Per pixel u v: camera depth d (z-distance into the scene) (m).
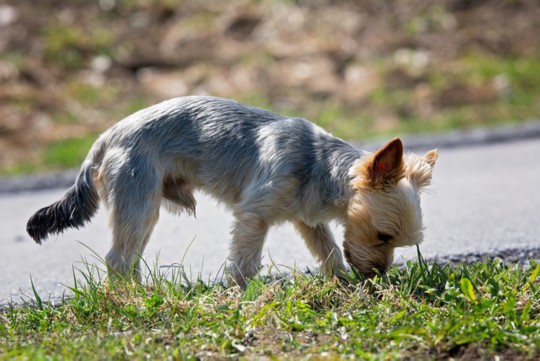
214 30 28.08
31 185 17.89
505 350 7.13
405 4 29.42
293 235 12.84
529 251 11.01
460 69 25.78
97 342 7.45
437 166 18.03
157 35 27.62
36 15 27.52
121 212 9.61
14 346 7.40
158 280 9.10
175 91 24.59
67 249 12.85
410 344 7.25
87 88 24.53
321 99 24.06
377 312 7.95
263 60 26.30
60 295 10.18
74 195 9.95
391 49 27.09
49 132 21.89
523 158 18.27
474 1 29.67
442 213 13.70
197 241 12.80
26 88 24.05
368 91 24.31
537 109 23.34
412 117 23.05
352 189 9.38
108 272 9.42
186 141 9.97
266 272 10.64
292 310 8.09
